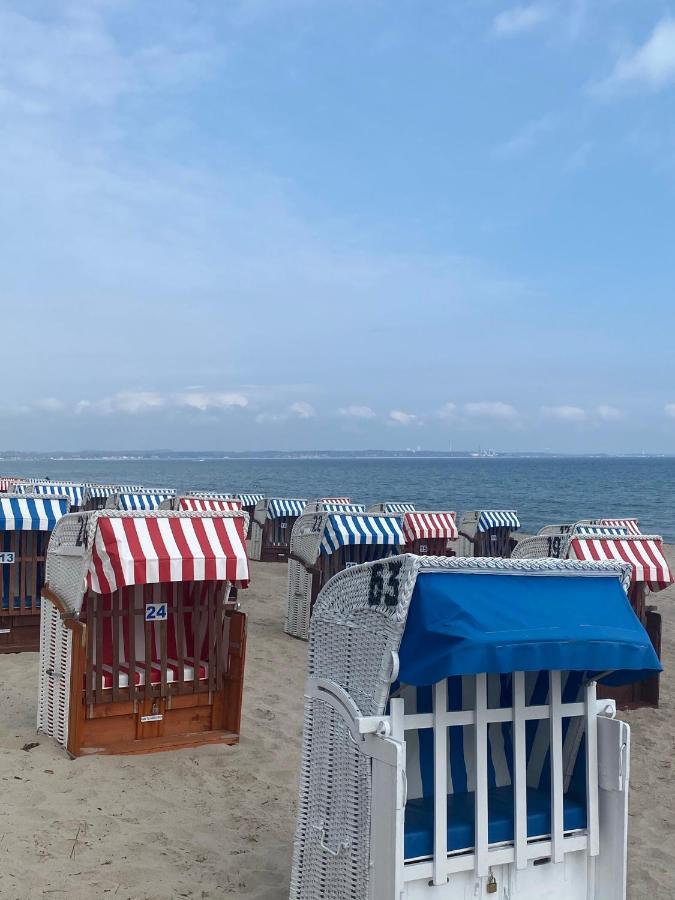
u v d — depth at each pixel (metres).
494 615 3.23
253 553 19.14
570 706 3.57
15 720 6.57
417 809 3.49
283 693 7.73
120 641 6.24
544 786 3.78
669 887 4.39
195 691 6.08
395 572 3.30
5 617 8.86
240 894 4.03
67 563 5.87
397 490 81.38
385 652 3.25
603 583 3.67
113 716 5.80
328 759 3.54
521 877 3.46
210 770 5.61
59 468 197.75
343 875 3.35
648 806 5.55
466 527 18.50
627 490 81.88
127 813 4.86
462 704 3.77
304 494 70.38
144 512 5.65
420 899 3.23
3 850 4.23
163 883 4.07
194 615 6.10
